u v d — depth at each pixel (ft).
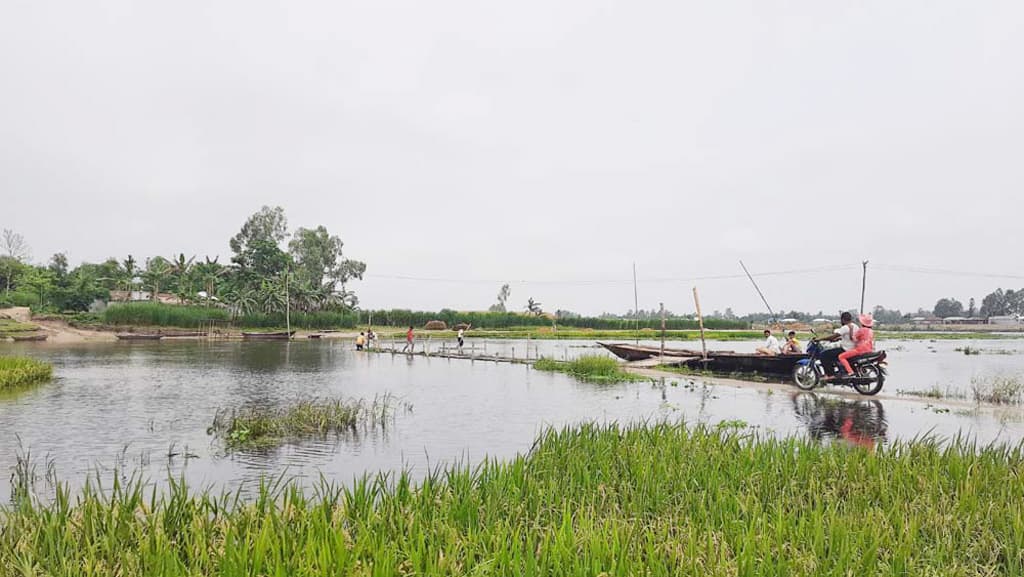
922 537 15.96
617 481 21.24
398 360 112.88
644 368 84.43
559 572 12.64
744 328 327.88
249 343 170.71
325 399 54.03
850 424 40.57
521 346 173.99
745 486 20.49
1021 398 54.08
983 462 22.50
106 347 141.18
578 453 24.47
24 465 28.96
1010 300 520.01
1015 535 15.12
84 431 38.68
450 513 16.71
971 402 51.47
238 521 15.78
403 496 18.31
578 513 16.48
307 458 31.30
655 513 18.20
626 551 13.70
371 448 33.73
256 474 28.04
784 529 15.51
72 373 78.48
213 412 46.70
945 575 13.35
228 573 12.26
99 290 250.57
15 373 64.23
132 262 281.33
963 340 239.09
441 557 13.39
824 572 13.34
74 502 22.93
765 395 57.16
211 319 213.87
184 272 269.64
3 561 13.34
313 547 13.04
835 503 18.25
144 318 197.67
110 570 12.72
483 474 20.40
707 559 13.76
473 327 303.89
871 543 14.73
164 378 73.46
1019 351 151.74
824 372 60.54
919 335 292.20
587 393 59.77
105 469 28.96
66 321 183.52
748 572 12.84
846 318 58.13
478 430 39.32
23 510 16.74
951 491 19.61
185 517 16.38
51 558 13.52
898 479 20.58
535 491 19.17
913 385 68.74
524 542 14.87
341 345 169.68
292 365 96.89
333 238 354.54
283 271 286.87
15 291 236.22
